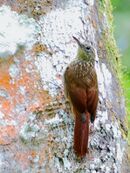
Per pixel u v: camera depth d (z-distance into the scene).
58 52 12.19
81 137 11.59
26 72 11.90
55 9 12.45
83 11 12.70
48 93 11.87
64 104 11.90
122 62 17.55
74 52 12.30
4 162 11.34
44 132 11.62
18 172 11.34
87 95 11.89
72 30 12.44
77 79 11.98
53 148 11.59
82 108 11.77
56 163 11.52
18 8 12.28
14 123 11.56
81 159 11.64
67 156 11.59
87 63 12.27
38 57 12.04
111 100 12.65
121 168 12.11
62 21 12.42
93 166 11.69
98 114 12.12
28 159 11.44
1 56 11.90
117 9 18.06
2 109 11.62
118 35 17.83
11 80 11.81
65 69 12.10
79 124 11.67
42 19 12.30
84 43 12.43
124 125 12.82
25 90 11.79
